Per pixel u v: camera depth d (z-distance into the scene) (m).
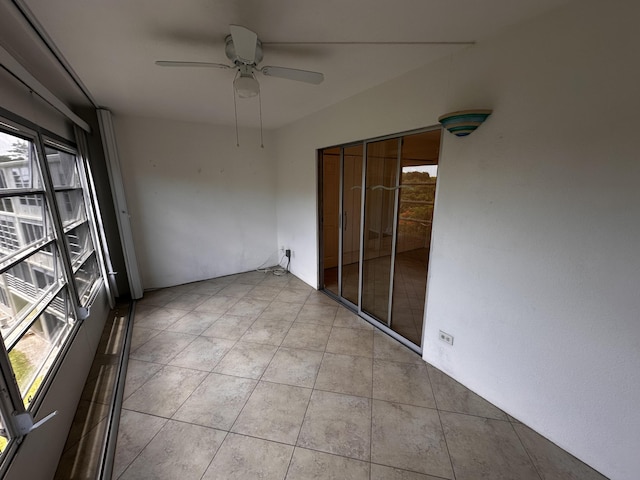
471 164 1.88
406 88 2.23
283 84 2.46
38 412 1.42
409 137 2.42
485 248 1.87
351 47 1.80
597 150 1.33
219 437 1.75
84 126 2.90
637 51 1.18
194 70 2.09
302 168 3.90
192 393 2.10
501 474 1.52
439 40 1.72
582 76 1.34
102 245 3.33
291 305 3.58
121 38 1.63
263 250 4.95
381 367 2.39
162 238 4.00
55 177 2.36
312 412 1.93
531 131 1.56
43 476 1.42
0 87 1.48
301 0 1.32
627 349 1.34
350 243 3.70
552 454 1.62
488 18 1.49
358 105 2.73
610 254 1.35
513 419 1.86
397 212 2.62
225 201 4.41
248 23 1.51
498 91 1.67
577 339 1.51
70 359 1.95
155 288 4.08
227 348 2.66
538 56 1.48
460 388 2.14
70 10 1.34
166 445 1.69
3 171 1.51
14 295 1.47
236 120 3.84
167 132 3.77
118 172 3.37
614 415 1.42
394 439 1.73
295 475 1.52
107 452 1.63
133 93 2.62
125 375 2.29
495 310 1.87
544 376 1.67
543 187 1.54
